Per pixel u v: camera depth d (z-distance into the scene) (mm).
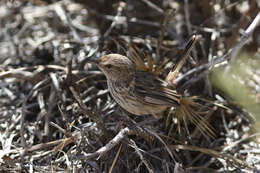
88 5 11547
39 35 11719
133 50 8891
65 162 7941
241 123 9375
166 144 8391
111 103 8992
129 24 11148
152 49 10453
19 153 8047
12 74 9078
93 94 9227
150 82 8133
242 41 7844
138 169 8000
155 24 10711
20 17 12172
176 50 9750
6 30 11828
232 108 9469
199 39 9969
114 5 11250
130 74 8188
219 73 9656
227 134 9117
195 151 8977
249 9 9711
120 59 8156
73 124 8531
